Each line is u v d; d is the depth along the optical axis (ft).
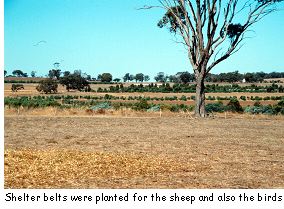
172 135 80.74
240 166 49.11
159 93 346.74
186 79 494.18
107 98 275.59
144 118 120.16
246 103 221.66
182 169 46.78
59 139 73.00
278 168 48.16
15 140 70.85
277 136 81.10
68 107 153.07
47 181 39.96
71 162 49.21
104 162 49.62
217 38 118.32
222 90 375.25
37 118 115.03
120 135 79.92
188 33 121.80
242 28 117.70
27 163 48.14
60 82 391.65
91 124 100.94
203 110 126.31
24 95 312.50
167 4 123.13
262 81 546.67
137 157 53.72
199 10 119.14
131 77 621.31
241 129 93.30
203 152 59.88
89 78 606.55
